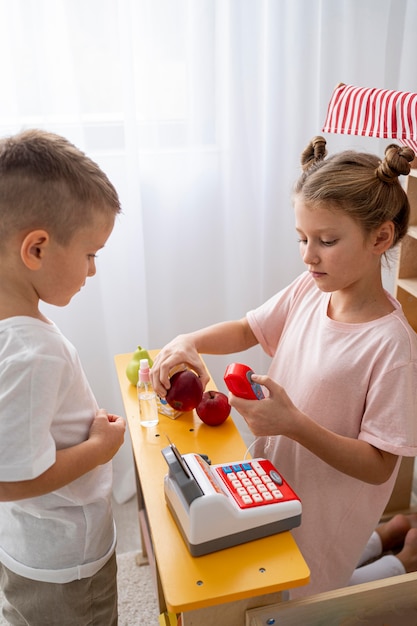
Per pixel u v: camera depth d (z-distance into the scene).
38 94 1.57
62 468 0.82
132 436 1.06
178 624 1.12
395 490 1.75
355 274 0.99
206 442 1.03
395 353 0.98
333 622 0.94
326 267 0.98
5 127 1.60
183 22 1.60
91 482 0.96
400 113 1.00
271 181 1.81
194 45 1.63
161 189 1.76
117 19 1.53
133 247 1.73
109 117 1.62
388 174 0.94
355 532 1.14
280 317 1.25
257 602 0.88
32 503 0.91
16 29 1.51
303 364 1.11
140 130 1.70
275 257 1.91
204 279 1.91
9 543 0.98
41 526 0.94
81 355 1.84
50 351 0.81
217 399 1.07
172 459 0.85
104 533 0.99
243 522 0.83
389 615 0.97
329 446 0.96
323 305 1.12
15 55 1.53
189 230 1.84
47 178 0.78
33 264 0.80
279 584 0.80
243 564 0.82
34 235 0.78
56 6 1.53
